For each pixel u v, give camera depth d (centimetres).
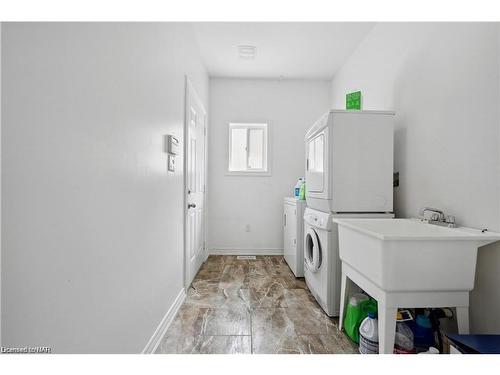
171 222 190
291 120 377
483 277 131
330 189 195
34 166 71
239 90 373
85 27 90
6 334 65
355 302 165
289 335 169
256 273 293
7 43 64
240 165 390
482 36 133
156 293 159
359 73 282
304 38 272
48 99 75
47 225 75
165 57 174
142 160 138
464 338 107
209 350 152
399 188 208
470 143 141
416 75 187
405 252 118
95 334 97
